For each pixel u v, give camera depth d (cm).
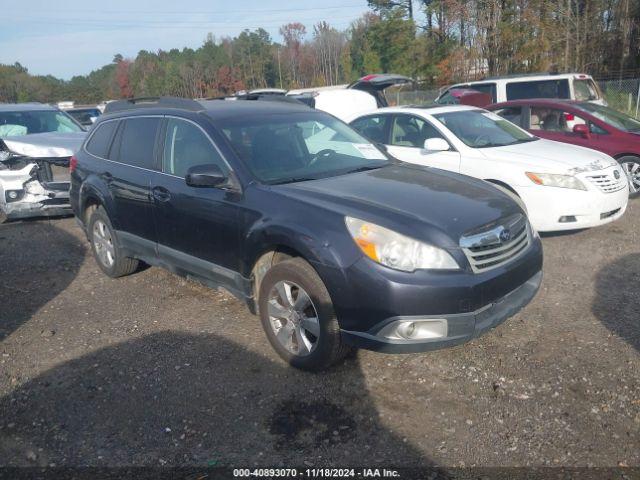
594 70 2928
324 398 349
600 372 364
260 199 390
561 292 496
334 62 8919
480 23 3247
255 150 432
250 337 434
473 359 387
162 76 9600
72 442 319
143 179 489
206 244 434
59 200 806
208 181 402
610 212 633
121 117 554
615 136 816
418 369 377
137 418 338
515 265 363
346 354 378
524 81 1301
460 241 338
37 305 524
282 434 318
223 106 489
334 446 306
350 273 334
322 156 462
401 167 466
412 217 345
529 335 418
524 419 322
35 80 10456
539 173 618
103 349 428
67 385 379
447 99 1418
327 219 351
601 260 571
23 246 720
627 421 316
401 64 3994
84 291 554
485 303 341
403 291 323
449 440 307
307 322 365
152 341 437
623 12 2831
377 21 4209
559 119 870
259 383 369
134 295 536
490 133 729
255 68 8925
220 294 526
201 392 362
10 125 923
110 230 554
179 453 305
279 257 395
